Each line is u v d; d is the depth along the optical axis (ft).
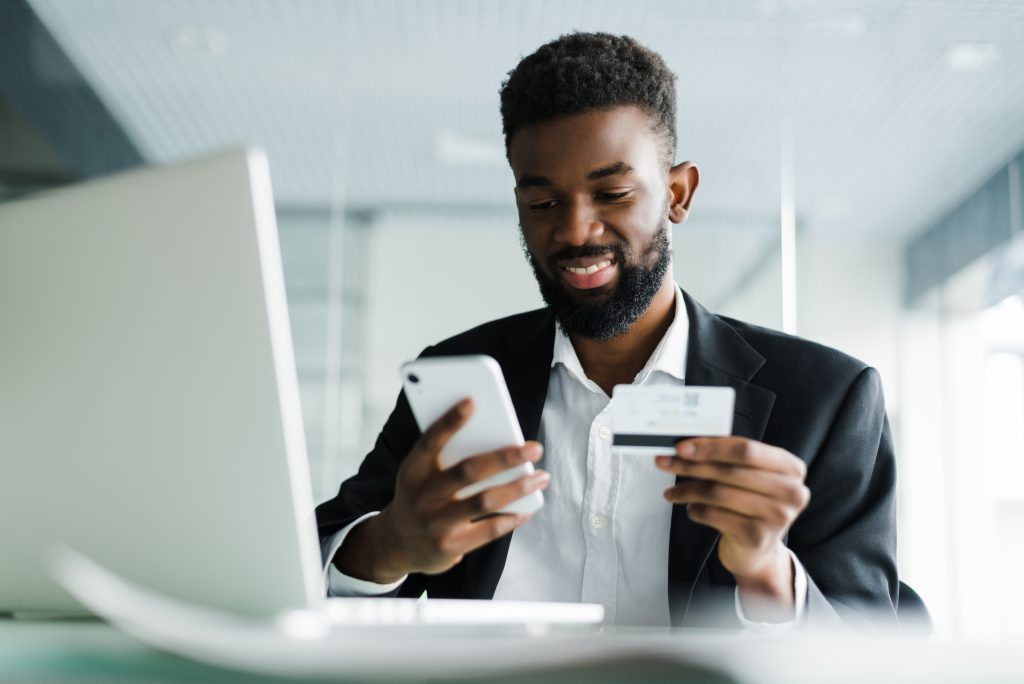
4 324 2.64
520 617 2.83
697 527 3.84
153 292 2.44
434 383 3.00
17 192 13.46
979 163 12.80
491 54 13.47
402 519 3.09
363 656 1.69
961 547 12.00
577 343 4.40
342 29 13.51
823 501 3.90
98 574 2.00
